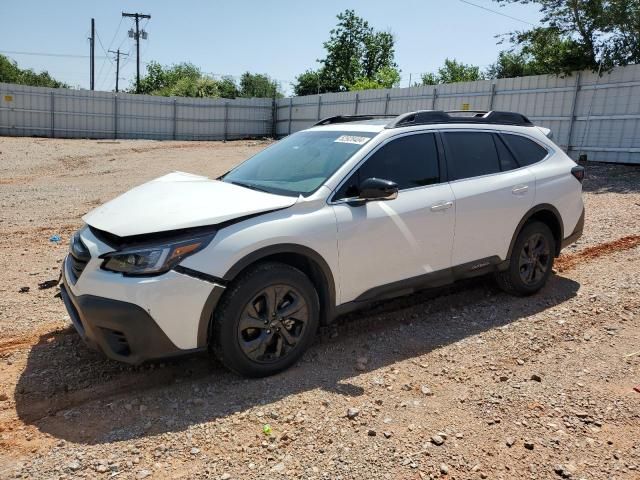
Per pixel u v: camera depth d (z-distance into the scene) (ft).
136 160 72.18
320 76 156.87
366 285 13.87
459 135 16.24
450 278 15.65
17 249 23.94
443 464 9.67
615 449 10.17
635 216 29.27
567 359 13.66
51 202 37.42
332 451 9.98
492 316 16.33
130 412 11.15
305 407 11.34
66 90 101.45
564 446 10.24
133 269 11.00
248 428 10.62
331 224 12.98
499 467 9.66
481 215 15.87
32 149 78.79
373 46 155.33
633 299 17.37
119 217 11.95
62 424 10.72
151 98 107.65
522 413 11.29
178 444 10.11
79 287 11.53
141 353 11.10
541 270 17.99
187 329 11.34
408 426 10.77
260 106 115.96
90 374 12.71
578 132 53.01
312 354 13.75
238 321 11.82
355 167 13.89
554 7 53.36
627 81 48.52
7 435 10.34
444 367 13.21
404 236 14.25
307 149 15.46
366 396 11.83
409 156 14.97
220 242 11.57
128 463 9.55
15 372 12.75
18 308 16.67
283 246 12.21
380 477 9.33
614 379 12.67
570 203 18.47
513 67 130.82
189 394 11.84
